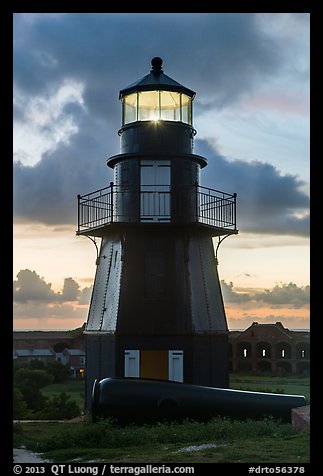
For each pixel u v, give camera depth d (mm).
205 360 24453
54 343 95562
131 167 25375
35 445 16250
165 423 18062
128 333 23969
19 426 19250
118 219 25344
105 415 18250
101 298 26016
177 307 24266
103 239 27125
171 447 15141
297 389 50594
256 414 18844
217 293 26328
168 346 23984
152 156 25250
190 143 26281
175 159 25359
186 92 26656
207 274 25922
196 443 15570
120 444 15945
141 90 26156
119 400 18312
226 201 26109
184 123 26172
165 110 26250
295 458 12656
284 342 84625
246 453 13289
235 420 18328
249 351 85562
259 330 85750
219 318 25875
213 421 18047
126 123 26641
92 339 25875
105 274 26109
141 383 18797
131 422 18328
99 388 18547
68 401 44688
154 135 25469
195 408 18609
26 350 92250
